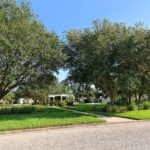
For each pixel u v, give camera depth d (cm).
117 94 3541
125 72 2809
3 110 2872
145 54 2833
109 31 2923
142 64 2900
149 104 3222
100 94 5269
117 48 2828
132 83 2783
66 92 8206
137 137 1258
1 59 2734
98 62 2831
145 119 2161
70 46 3173
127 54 2773
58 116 2294
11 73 2766
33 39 2755
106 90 3394
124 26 3161
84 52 2906
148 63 2872
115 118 2256
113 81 3150
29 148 1049
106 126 1806
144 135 1322
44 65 3031
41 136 1391
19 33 2675
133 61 2858
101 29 2945
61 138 1295
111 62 2905
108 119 2169
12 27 2683
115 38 2889
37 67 3030
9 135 1459
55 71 3173
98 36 2881
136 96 4153
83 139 1238
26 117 2228
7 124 1720
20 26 2695
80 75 3045
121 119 2175
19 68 2723
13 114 2727
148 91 3778
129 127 1712
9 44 2562
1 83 2998
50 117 2198
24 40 2702
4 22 2745
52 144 1126
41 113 2819
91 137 1297
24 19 2852
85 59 2855
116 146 1038
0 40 2552
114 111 2930
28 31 2734
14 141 1238
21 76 3142
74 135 1391
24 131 1602
